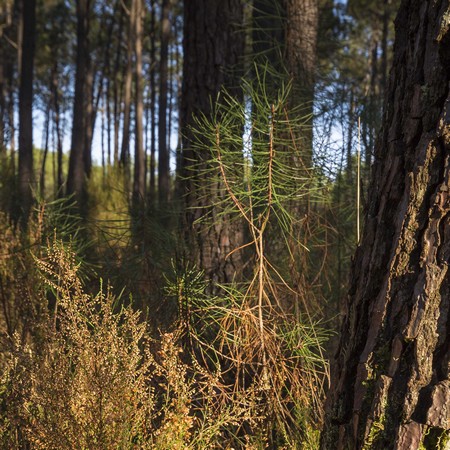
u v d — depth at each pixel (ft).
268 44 13.71
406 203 5.41
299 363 8.51
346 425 5.63
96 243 12.66
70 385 6.79
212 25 12.23
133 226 12.00
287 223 9.32
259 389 7.48
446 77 5.38
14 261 11.36
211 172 11.22
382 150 5.95
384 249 5.60
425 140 5.40
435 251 5.20
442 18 5.38
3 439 7.19
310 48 12.67
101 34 87.04
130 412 6.66
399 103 5.79
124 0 76.69
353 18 54.65
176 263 8.96
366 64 56.08
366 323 5.66
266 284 8.91
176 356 7.43
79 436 6.48
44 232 11.80
